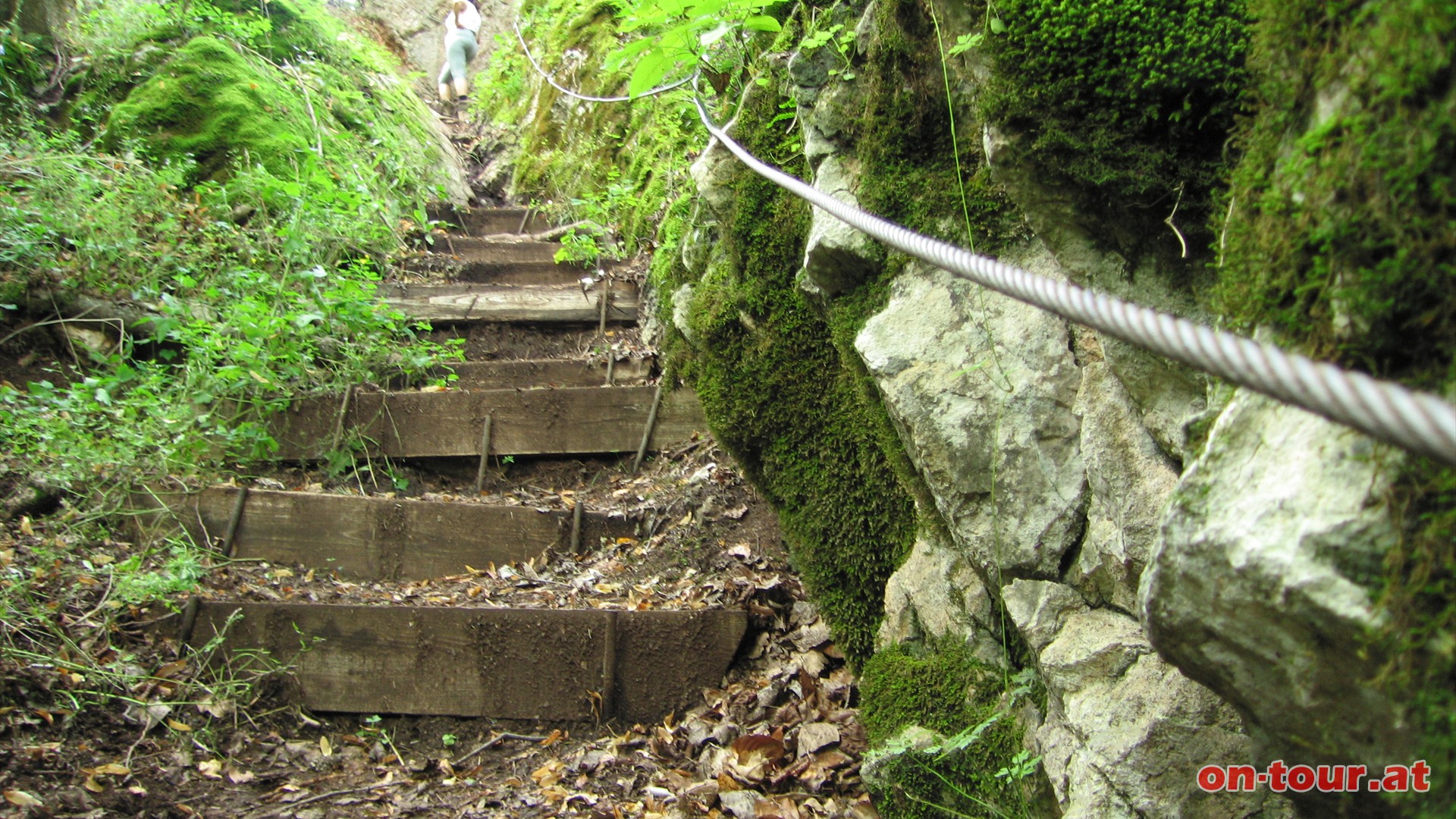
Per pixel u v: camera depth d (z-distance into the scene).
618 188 5.47
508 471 4.03
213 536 3.38
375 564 3.45
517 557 3.52
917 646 2.32
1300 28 1.12
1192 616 1.14
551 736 2.87
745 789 2.54
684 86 3.77
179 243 4.49
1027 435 1.88
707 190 2.94
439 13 10.66
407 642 2.96
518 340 4.80
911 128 2.13
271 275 4.53
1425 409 0.67
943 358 1.99
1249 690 1.15
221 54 5.86
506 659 2.96
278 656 2.93
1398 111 0.95
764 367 2.77
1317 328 1.05
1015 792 1.94
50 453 3.35
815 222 2.31
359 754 2.79
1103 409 1.78
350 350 4.14
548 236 5.90
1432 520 0.89
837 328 2.31
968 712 2.10
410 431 4.00
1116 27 1.48
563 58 7.50
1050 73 1.57
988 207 2.03
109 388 3.57
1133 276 1.67
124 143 5.26
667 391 4.09
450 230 6.35
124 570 3.04
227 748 2.71
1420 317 0.94
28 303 3.98
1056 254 1.74
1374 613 0.94
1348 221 1.00
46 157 4.53
